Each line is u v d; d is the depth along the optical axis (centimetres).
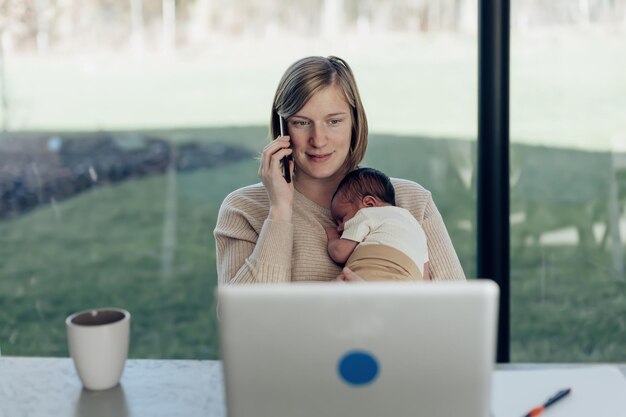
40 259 583
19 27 767
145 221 659
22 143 753
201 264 588
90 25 784
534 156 549
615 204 507
